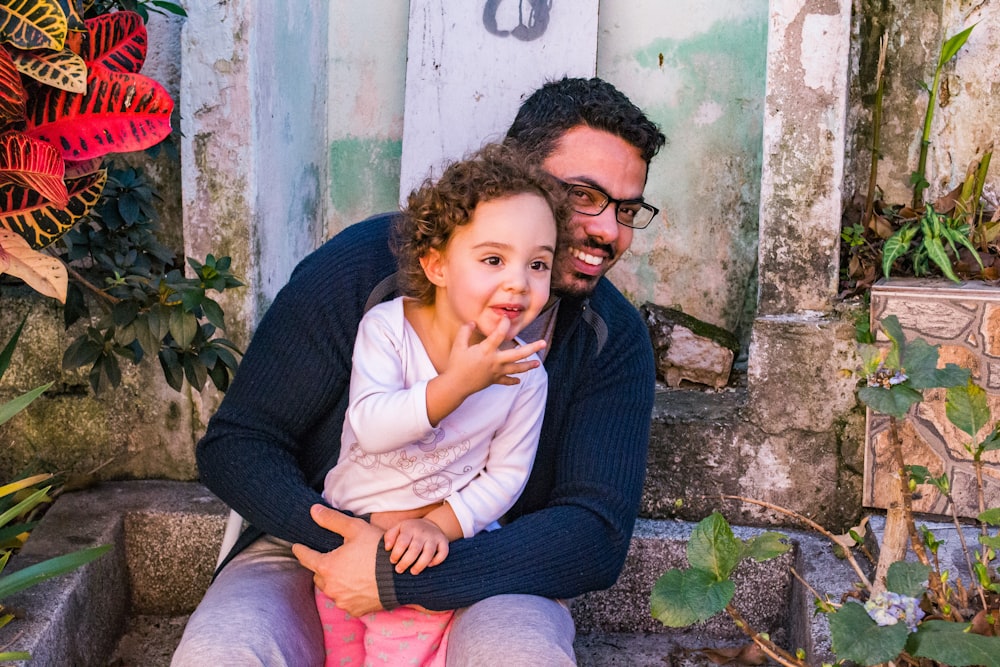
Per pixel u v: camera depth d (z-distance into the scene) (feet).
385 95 11.69
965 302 8.72
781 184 9.41
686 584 5.33
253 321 9.80
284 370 6.58
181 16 9.86
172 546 9.34
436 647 6.31
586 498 6.61
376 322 6.19
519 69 10.94
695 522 9.59
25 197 6.95
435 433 6.07
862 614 5.20
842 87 9.16
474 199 5.71
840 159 9.24
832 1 9.09
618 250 6.86
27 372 9.81
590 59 10.86
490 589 6.07
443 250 5.91
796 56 9.22
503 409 6.17
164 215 10.20
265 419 6.59
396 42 11.59
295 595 6.34
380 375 6.03
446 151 11.07
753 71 11.03
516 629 5.65
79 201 7.22
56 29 6.35
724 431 9.45
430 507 6.30
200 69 9.41
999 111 9.94
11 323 9.73
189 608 9.52
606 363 7.10
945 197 9.98
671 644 9.11
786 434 9.35
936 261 9.16
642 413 7.09
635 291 11.61
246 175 9.56
